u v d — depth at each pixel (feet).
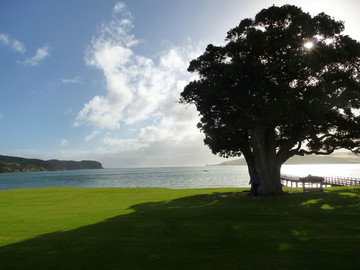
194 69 88.99
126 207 59.00
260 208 50.93
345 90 74.33
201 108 88.07
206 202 64.28
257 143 83.25
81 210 55.36
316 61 70.33
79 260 24.20
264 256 24.34
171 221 40.63
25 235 33.30
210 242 29.25
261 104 76.69
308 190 91.71
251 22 81.35
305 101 68.85
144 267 22.27
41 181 421.18
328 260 23.00
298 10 76.48
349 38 74.38
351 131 95.61
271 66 72.38
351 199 62.90
